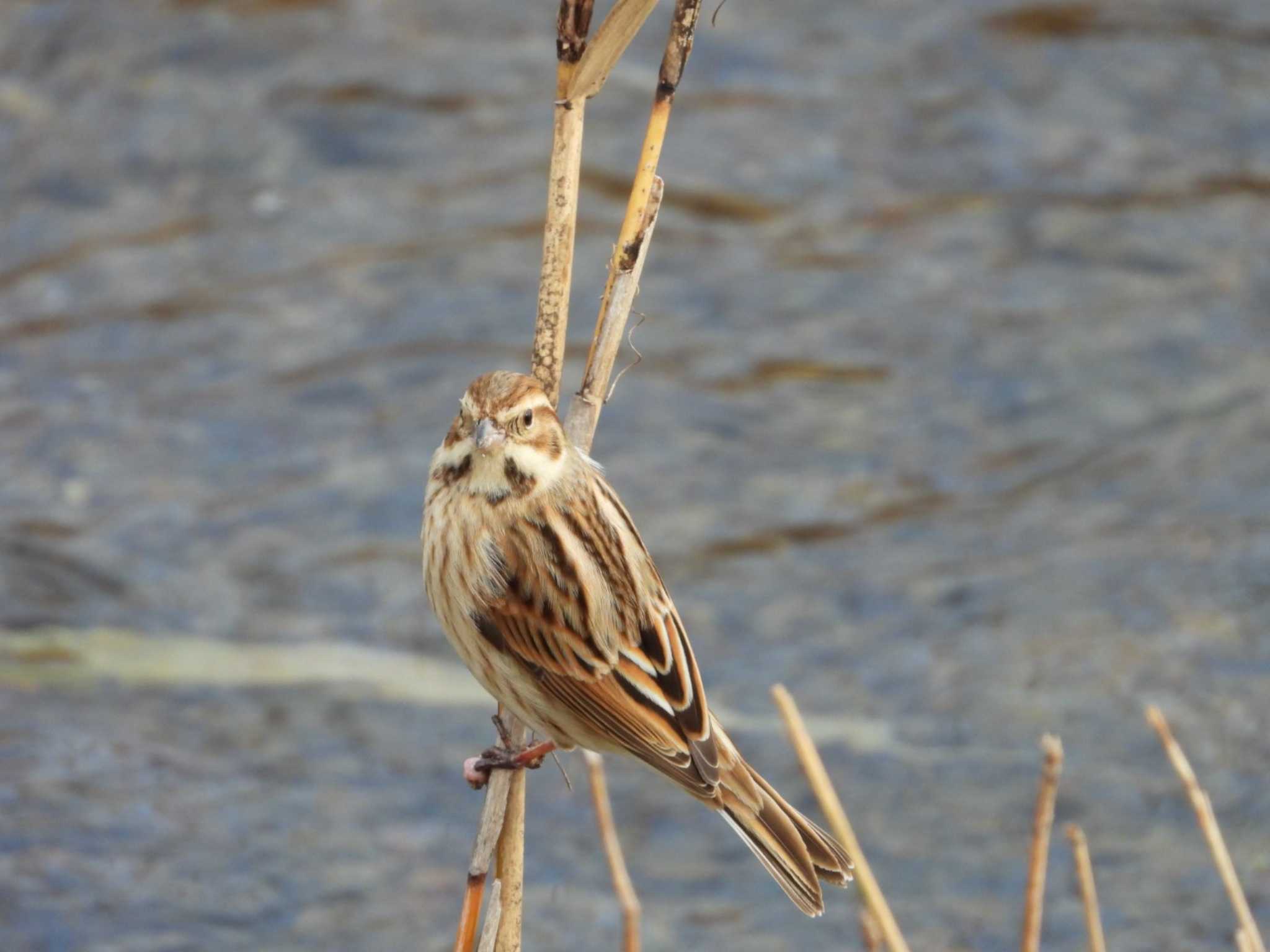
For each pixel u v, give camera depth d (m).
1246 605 13.38
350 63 20.05
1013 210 18.38
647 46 20.62
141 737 12.23
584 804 11.95
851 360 16.28
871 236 17.92
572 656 8.04
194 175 18.73
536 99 19.59
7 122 19.50
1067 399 15.84
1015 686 12.72
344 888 10.97
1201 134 19.61
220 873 11.02
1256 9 22.08
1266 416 15.58
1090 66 20.62
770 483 14.83
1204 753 12.02
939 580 13.84
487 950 7.05
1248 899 10.75
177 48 20.34
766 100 19.73
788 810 7.98
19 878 10.80
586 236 17.56
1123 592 13.60
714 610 13.54
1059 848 11.26
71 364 16.31
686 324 16.67
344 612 13.71
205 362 16.30
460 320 16.66
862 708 12.57
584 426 7.50
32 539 14.18
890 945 6.42
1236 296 17.22
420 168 18.70
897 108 19.72
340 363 16.22
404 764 12.12
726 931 10.69
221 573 14.00
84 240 17.91
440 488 8.21
